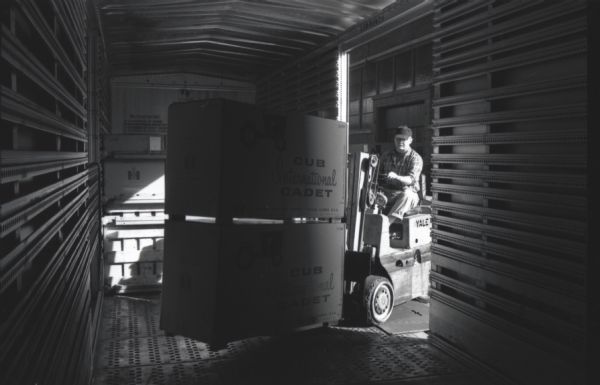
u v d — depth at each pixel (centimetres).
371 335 537
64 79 265
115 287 703
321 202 454
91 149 603
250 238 405
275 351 486
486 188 437
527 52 393
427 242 667
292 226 432
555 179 372
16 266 139
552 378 371
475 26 446
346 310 567
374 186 593
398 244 637
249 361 461
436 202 500
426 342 516
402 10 627
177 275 424
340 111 795
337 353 484
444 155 486
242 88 1123
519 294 401
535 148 392
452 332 476
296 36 816
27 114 158
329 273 462
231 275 396
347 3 656
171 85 1081
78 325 305
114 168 697
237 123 396
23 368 146
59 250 220
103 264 691
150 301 670
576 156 355
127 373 431
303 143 438
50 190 200
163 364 452
